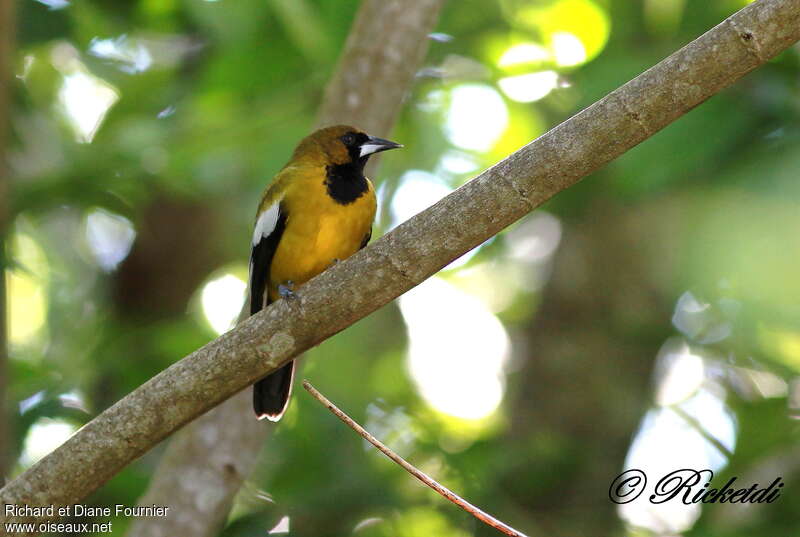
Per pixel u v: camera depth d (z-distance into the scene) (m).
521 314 17.86
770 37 6.08
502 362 17.62
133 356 13.05
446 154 15.37
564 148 6.33
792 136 9.51
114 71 15.30
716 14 11.03
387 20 10.52
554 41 14.19
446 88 14.90
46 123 15.15
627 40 11.86
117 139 13.80
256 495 12.24
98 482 6.75
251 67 13.56
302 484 12.34
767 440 12.73
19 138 14.12
